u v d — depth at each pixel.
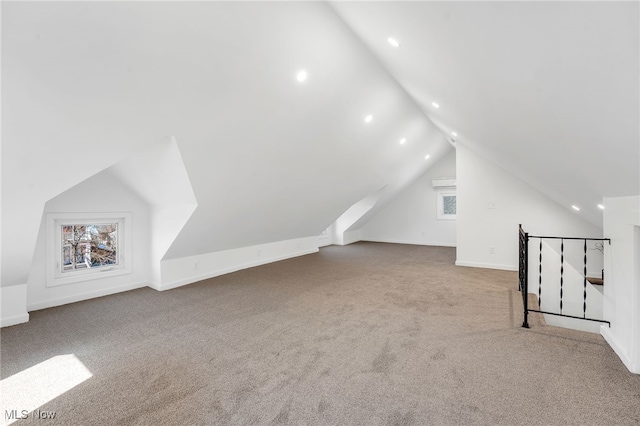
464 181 5.43
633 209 2.06
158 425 1.62
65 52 1.86
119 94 2.25
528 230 5.03
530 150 2.71
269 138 3.50
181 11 2.01
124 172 3.76
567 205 4.49
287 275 4.98
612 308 2.41
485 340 2.55
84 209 3.75
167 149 3.03
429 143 6.43
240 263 5.43
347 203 6.59
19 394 1.90
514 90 1.76
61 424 1.64
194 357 2.35
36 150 2.27
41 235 3.45
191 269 4.61
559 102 1.55
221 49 2.38
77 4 1.70
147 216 4.37
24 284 3.11
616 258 2.33
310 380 2.01
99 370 2.17
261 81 2.83
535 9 1.03
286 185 4.56
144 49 2.08
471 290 4.03
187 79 2.43
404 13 1.76
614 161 1.73
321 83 3.27
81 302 3.68
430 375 2.04
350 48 3.06
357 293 3.97
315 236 7.31
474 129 3.42
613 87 1.14
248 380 2.02
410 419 1.63
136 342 2.62
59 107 2.11
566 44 1.11
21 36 1.69
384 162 5.89
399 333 2.72
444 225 8.16
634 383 1.92
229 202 4.07
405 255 6.77
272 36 2.52
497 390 1.87
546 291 4.27
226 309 3.41
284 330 2.83
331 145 4.34
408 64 2.72
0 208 2.46
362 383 1.97
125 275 4.17
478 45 1.54
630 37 0.86
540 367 2.12
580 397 1.79
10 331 2.85
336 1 2.32
